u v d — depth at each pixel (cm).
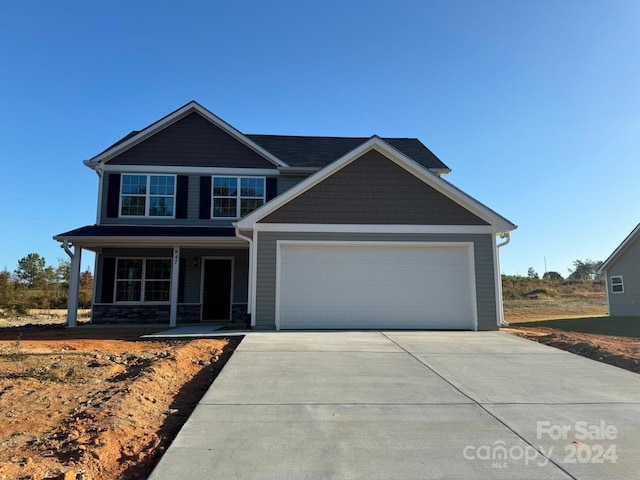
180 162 1598
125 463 395
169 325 1477
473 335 1091
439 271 1249
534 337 1100
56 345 945
